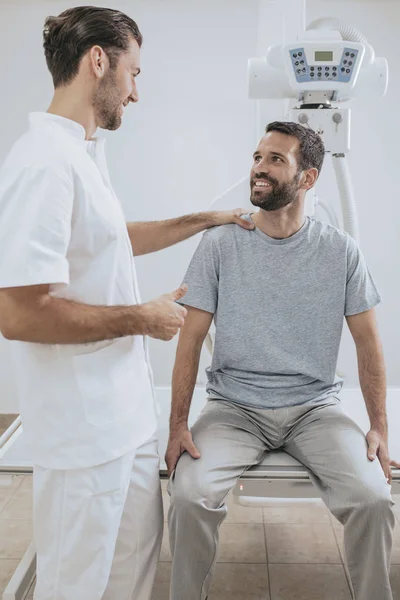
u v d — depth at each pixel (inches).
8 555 81.8
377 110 119.2
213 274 68.1
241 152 120.6
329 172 121.3
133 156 121.8
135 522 60.8
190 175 122.0
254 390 68.0
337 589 74.5
